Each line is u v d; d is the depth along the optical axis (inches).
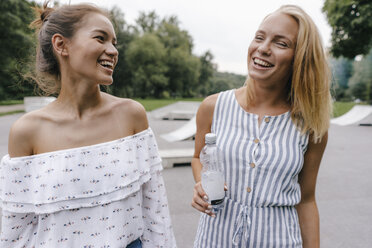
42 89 44.4
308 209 54.2
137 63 1893.5
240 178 49.1
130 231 43.6
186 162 227.8
